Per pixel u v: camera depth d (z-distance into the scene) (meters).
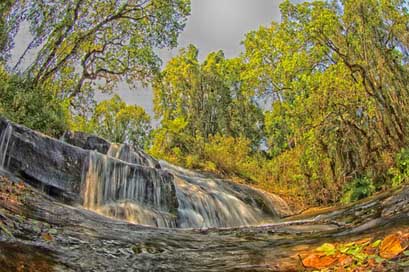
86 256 3.70
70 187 7.73
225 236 5.55
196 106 34.31
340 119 13.61
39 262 3.26
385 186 11.96
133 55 16.92
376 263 3.26
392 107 12.36
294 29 20.89
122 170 8.76
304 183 14.64
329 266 3.52
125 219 7.96
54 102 11.55
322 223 6.69
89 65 16.73
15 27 10.10
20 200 5.41
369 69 12.70
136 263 3.79
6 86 9.75
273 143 24.09
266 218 12.48
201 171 16.62
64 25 12.66
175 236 5.36
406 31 12.26
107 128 30.39
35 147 7.47
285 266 3.74
